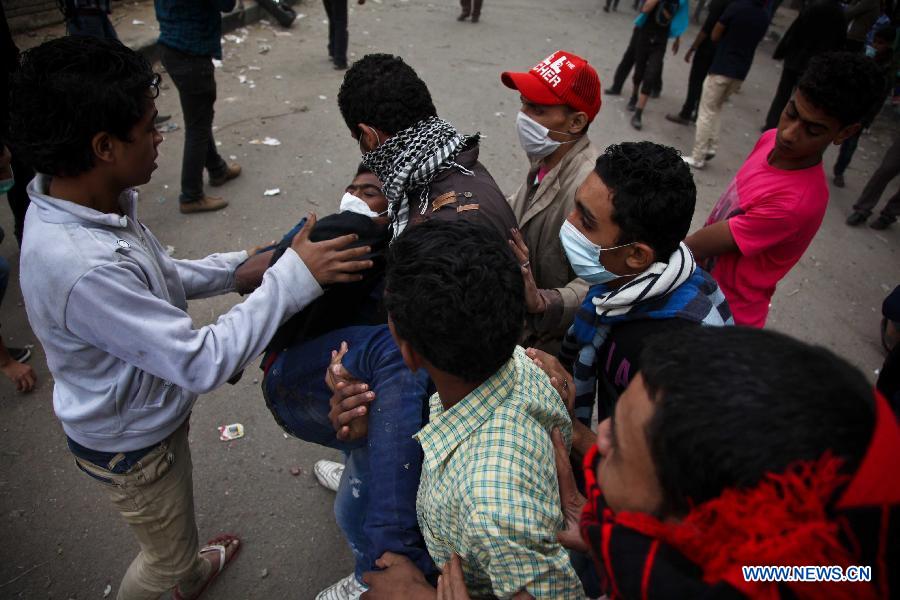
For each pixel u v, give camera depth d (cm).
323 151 547
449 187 173
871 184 526
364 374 139
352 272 148
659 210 141
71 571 236
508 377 119
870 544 59
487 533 104
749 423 62
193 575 222
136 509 168
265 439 296
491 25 930
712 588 64
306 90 649
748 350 68
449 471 114
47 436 285
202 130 415
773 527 60
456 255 106
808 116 188
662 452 68
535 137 212
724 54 540
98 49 122
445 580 113
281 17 787
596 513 86
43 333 138
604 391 167
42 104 119
